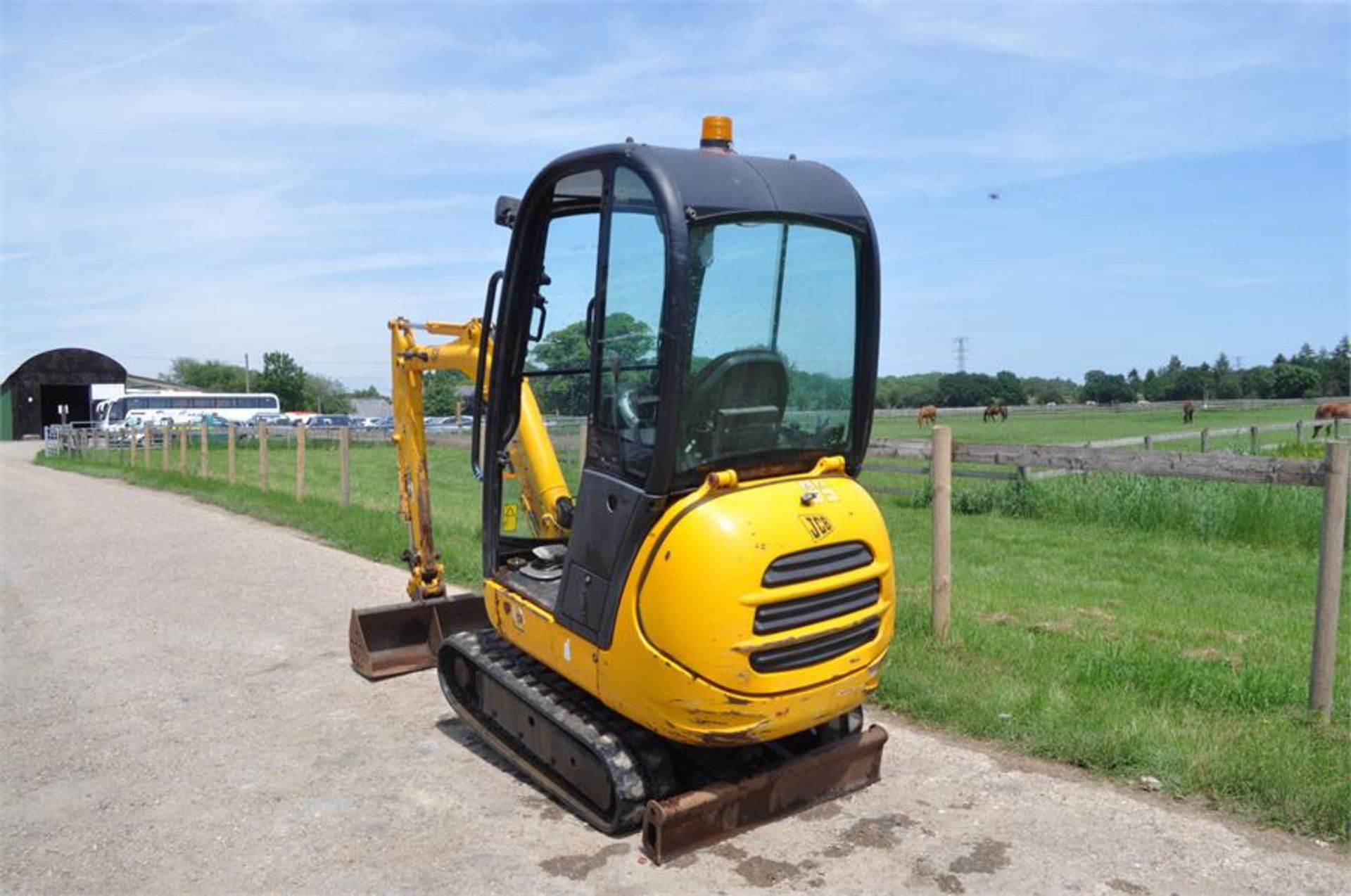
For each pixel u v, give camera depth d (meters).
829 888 4.15
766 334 4.40
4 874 4.34
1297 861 4.32
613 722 4.70
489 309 5.38
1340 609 8.60
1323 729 5.39
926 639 7.02
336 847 4.54
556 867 4.33
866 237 4.70
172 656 7.48
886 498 16.78
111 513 15.76
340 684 6.80
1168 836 4.54
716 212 4.15
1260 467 10.37
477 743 5.75
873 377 4.77
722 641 3.99
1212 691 5.96
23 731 6.00
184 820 4.82
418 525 7.13
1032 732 5.54
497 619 5.29
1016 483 14.86
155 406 48.38
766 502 4.18
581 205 4.95
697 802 4.37
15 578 10.46
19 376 61.41
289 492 17.86
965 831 4.61
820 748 4.84
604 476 4.43
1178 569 10.60
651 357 4.21
